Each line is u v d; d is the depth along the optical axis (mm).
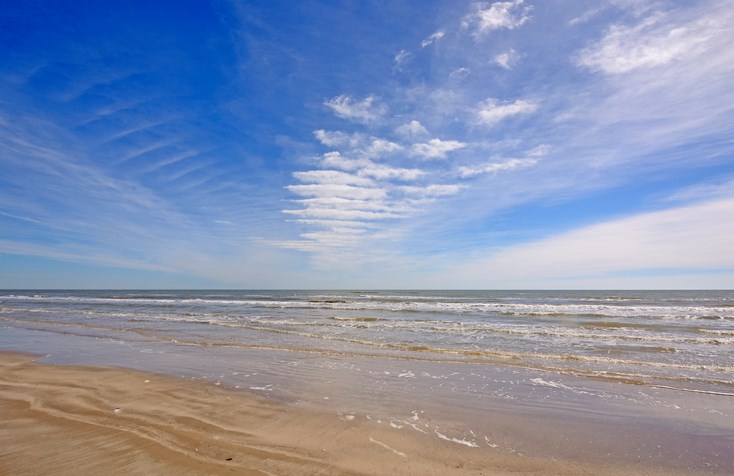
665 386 7656
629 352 11055
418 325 17438
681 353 10914
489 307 29031
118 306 32250
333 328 16531
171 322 18984
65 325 17812
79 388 7129
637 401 6730
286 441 4754
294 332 15203
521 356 10469
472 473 4082
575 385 7734
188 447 4438
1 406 5941
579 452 4680
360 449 4582
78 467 3855
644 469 4277
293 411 5992
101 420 5320
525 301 39062
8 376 8141
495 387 7562
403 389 7371
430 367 9242
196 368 8992
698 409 6320
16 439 4578
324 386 7523
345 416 5793
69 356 10453
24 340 13383
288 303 35812
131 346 12086
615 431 5359
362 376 8344
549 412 6141
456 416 5898
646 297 48969
